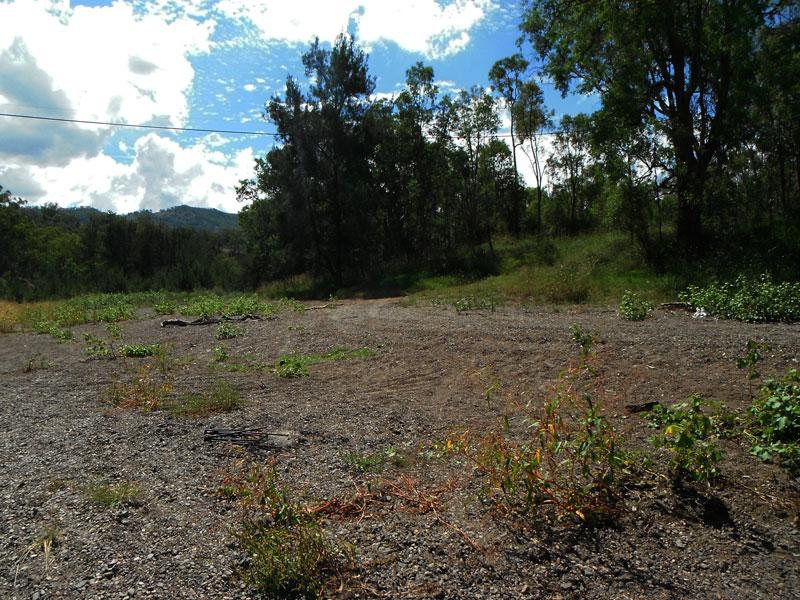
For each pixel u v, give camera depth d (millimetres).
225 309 16953
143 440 5215
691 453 3820
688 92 18047
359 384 7297
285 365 8477
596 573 2969
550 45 20047
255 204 38500
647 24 17078
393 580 2953
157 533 3475
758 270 13812
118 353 10656
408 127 31812
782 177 21391
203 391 7168
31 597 2879
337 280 30312
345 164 31281
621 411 5363
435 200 35750
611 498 3656
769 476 3875
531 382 6727
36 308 22656
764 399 4613
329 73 30375
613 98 18000
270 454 4770
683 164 16766
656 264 16922
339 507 3736
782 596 2742
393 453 4492
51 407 6660
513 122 33656
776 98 18094
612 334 8844
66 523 3619
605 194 18906
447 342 9320
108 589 2918
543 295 15312
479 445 4688
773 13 16875
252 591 2895
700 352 7254
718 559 3055
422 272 26875
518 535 3336
